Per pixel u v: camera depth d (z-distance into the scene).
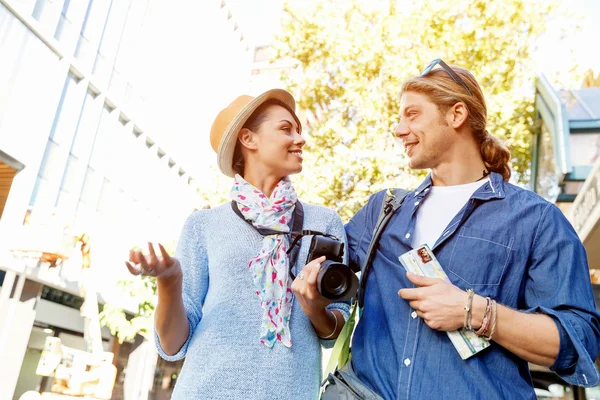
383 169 9.72
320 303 1.46
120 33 11.73
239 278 1.58
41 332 9.33
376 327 1.54
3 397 7.75
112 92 11.42
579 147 7.25
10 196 8.23
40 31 8.87
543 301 1.40
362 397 1.40
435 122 1.68
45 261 7.98
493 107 9.62
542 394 6.19
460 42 10.02
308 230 1.68
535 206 1.50
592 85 10.01
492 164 1.71
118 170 11.88
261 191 1.80
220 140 1.93
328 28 10.57
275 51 10.94
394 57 10.15
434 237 1.58
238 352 1.47
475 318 1.31
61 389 7.04
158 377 13.34
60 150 9.70
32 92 8.77
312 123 10.66
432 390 1.35
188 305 1.58
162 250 1.34
